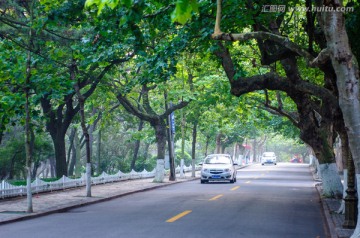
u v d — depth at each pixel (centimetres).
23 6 2295
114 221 1452
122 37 1823
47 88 1891
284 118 4669
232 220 1477
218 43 1898
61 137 3184
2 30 2009
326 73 1648
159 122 3662
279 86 1959
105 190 2798
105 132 5053
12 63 1845
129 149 5450
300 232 1289
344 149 1750
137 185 3275
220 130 5716
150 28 1720
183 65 3225
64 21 1608
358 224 1033
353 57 981
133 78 3052
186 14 602
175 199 2209
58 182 2725
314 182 3653
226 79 3155
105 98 3372
